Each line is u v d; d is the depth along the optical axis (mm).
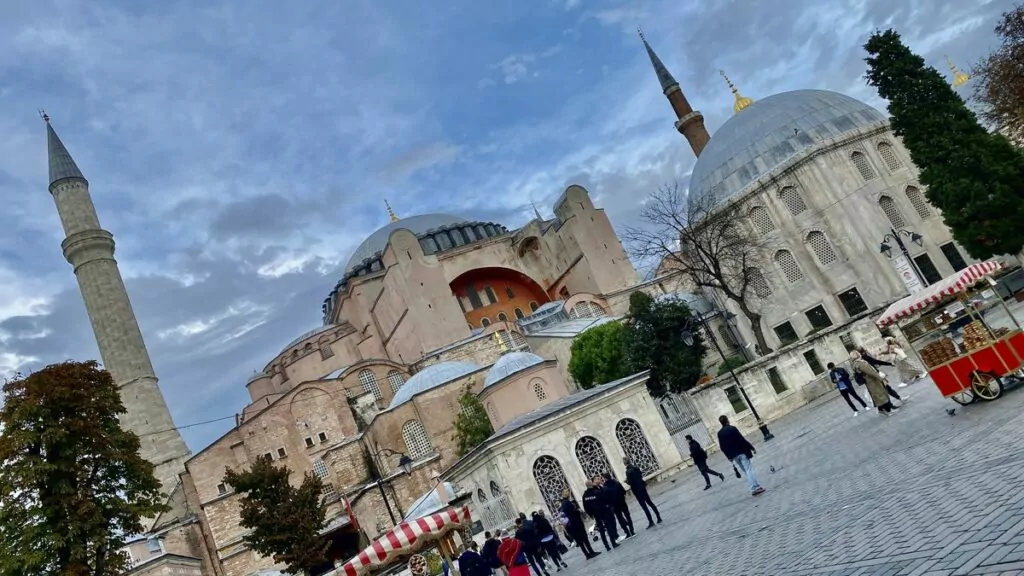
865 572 7875
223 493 58750
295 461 62312
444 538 18562
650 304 48312
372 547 17172
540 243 84688
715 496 21125
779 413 40125
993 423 13781
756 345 64062
